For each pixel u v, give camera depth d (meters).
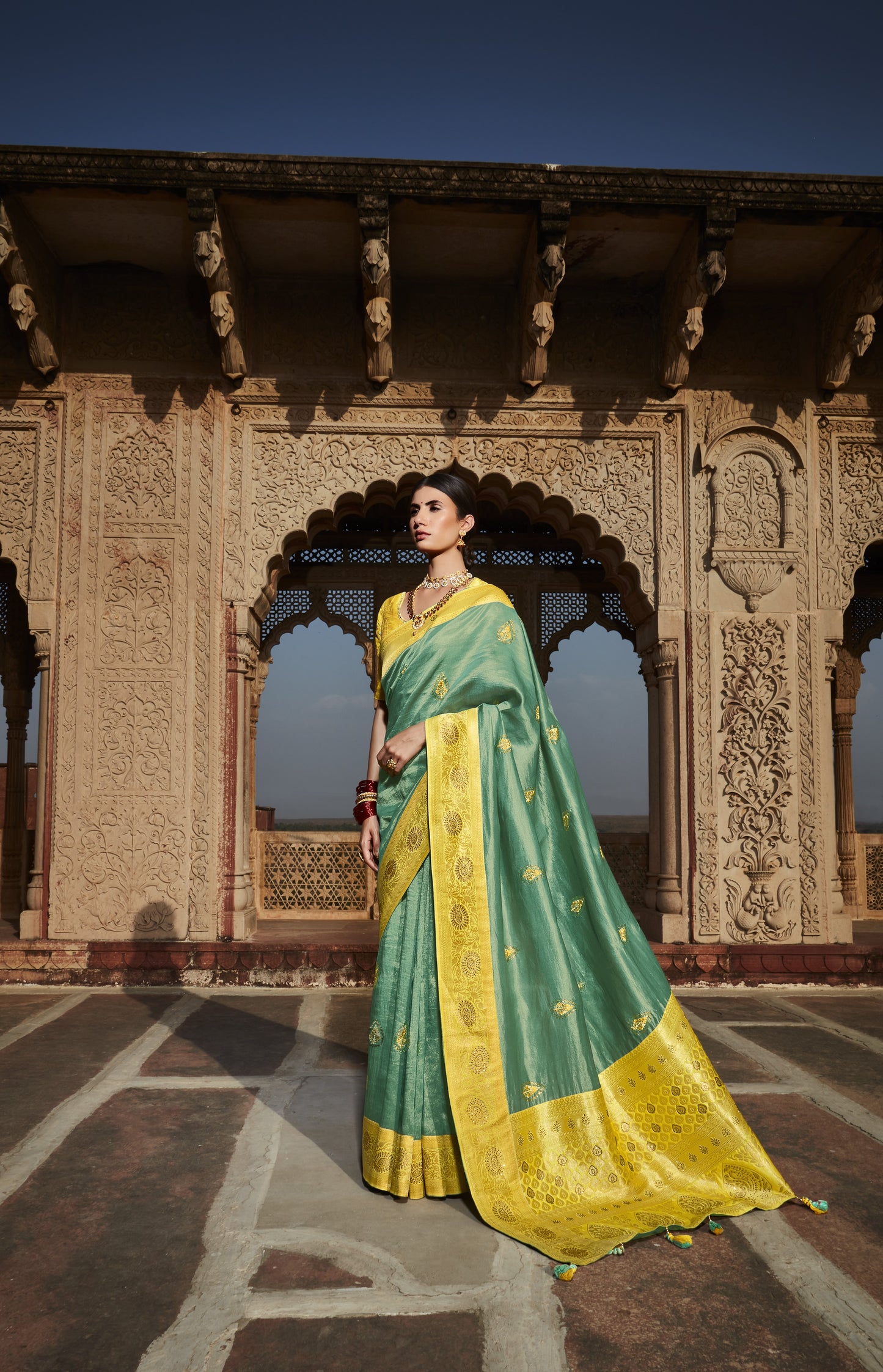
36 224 4.44
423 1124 1.88
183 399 4.81
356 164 4.16
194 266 4.73
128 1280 1.53
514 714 2.06
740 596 4.86
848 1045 3.29
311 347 4.90
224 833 4.57
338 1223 1.75
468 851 1.94
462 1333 1.37
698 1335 1.36
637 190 4.26
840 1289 1.50
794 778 4.76
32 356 4.62
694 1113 1.94
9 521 4.71
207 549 4.74
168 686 4.64
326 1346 1.33
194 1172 2.02
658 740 4.94
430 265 4.81
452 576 2.18
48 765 4.58
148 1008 3.89
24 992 4.25
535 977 1.95
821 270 4.82
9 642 6.34
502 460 4.89
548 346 4.96
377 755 2.16
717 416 4.92
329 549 6.52
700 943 4.63
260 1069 2.88
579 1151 1.85
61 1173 2.01
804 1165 2.07
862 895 6.67
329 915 5.86
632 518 4.90
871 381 4.98
